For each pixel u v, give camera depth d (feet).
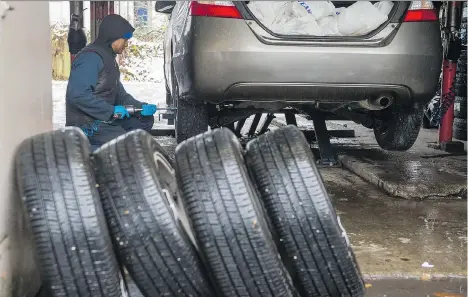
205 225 7.78
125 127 14.65
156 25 80.07
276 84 13.93
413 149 22.03
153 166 7.88
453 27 20.11
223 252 7.77
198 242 7.85
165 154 9.37
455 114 24.79
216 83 13.96
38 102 9.34
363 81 14.06
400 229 12.53
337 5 15.12
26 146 7.72
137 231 7.61
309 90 14.07
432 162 19.26
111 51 13.98
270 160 8.45
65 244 7.30
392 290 9.48
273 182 8.35
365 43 13.98
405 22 14.16
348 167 18.86
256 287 7.84
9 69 7.91
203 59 13.83
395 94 14.51
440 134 22.07
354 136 25.72
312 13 14.32
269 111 17.54
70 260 7.32
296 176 8.34
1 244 7.60
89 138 13.55
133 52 72.33
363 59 13.94
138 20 79.41
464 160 19.89
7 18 7.79
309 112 19.70
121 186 7.70
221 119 17.56
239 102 16.61
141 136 8.24
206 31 13.80
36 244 7.36
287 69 13.87
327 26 14.24
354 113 18.17
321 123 19.71
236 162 8.00
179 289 7.88
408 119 16.88
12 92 8.05
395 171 17.44
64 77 62.69
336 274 8.35
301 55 13.82
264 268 7.78
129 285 8.28
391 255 10.93
